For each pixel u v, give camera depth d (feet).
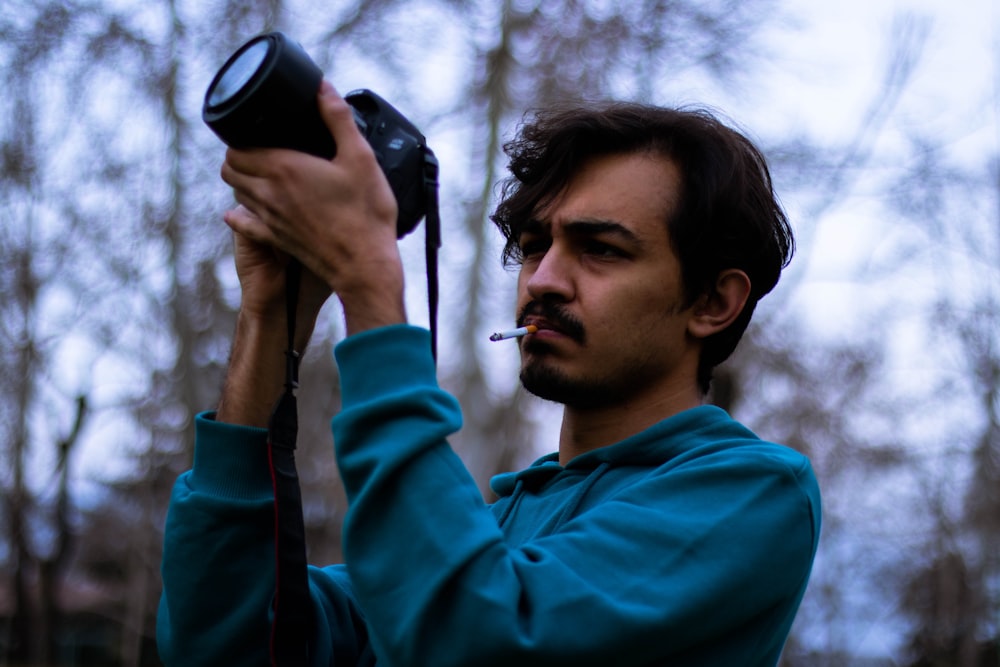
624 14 38.40
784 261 5.56
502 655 3.80
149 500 46.88
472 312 38.45
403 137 4.55
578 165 5.09
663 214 4.97
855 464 53.06
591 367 4.91
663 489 4.42
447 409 4.09
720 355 5.32
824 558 52.49
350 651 5.36
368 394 4.07
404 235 4.60
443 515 3.90
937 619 60.70
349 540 4.02
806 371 48.32
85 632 72.33
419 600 3.82
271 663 4.84
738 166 5.18
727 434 4.98
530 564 4.01
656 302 4.95
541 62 38.83
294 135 4.23
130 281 40.73
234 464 4.95
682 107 5.80
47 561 53.26
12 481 51.21
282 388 5.02
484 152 38.83
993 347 54.95
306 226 4.21
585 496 4.93
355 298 4.19
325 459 44.14
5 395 48.37
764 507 4.41
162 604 5.14
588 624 3.91
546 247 5.21
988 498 56.70
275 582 4.86
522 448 39.01
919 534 59.26
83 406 47.21
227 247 38.58
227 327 40.01
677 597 4.08
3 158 40.14
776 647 4.65
